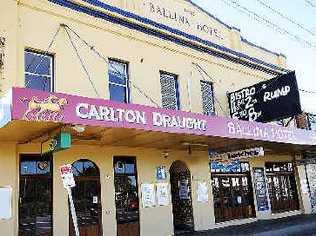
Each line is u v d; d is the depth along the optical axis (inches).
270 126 507.8
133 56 506.6
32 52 419.2
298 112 529.7
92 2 469.4
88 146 434.6
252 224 594.6
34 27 418.3
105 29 481.7
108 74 476.7
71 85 434.6
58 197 397.7
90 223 419.8
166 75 550.6
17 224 365.1
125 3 520.1
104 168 443.5
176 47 565.6
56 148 333.7
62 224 394.3
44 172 399.2
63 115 306.5
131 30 510.3
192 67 584.7
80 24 458.9
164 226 485.4
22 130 331.3
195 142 478.9
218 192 587.8
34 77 415.8
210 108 603.2
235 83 655.8
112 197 442.3
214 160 551.5
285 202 721.0
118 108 343.6
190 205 536.4
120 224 444.5
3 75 374.6
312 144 586.6
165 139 436.8
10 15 395.5
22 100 286.8
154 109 372.5
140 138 421.1
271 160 703.1
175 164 561.9
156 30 536.4
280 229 541.0
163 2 575.8
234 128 452.1
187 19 607.2
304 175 775.1
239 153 516.1
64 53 437.4
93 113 325.1
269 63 737.6
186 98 561.0
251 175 649.6
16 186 370.6
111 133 381.4
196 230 526.3
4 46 382.6
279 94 555.2
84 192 423.8
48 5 432.8
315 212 768.9
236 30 692.7
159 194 491.5
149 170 489.4
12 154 371.9
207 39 631.2
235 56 659.4
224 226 569.3
